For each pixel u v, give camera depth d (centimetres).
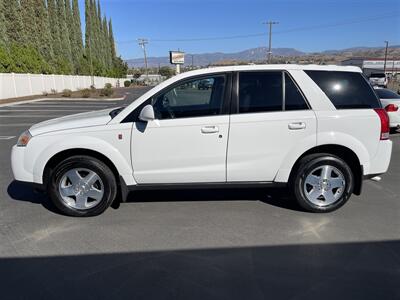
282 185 434
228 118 412
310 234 378
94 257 330
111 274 302
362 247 349
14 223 408
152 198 490
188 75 420
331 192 436
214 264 318
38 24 3416
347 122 420
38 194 507
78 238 370
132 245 354
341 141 420
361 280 293
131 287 284
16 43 2847
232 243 357
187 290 279
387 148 437
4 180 575
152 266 315
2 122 1365
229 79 418
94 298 270
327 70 430
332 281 291
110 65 7225
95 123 416
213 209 450
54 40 3822
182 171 420
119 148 412
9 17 2795
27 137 420
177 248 347
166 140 411
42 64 3244
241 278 296
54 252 340
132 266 315
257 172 425
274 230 388
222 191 519
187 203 471
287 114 416
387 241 362
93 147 409
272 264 318
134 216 428
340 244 355
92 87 4097
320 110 420
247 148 418
